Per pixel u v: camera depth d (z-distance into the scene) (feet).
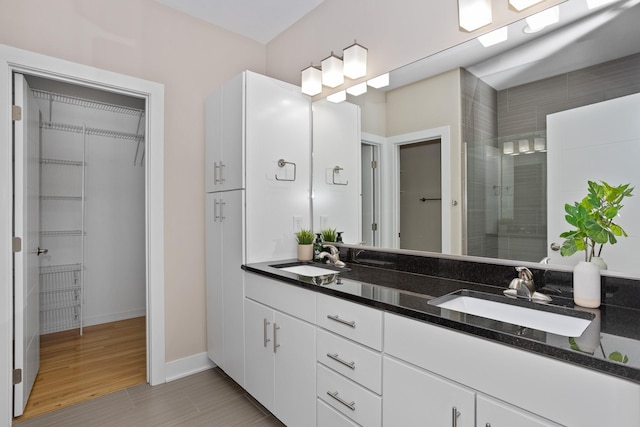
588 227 3.87
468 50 5.22
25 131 6.35
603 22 4.00
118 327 11.18
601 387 2.51
